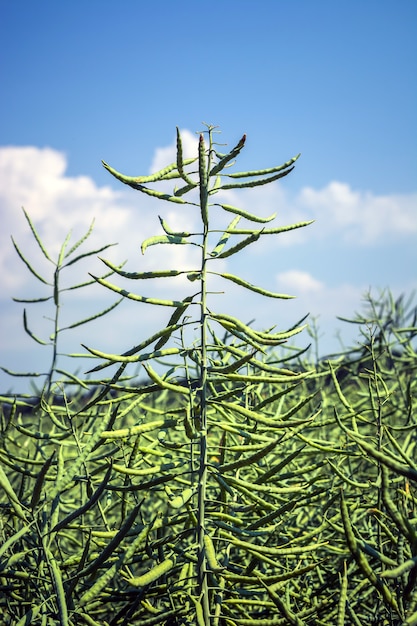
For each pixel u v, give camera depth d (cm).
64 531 87
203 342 67
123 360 66
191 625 66
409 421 87
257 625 62
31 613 63
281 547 72
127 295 66
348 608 70
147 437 79
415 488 85
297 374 67
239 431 68
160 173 68
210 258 67
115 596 73
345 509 56
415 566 54
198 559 66
